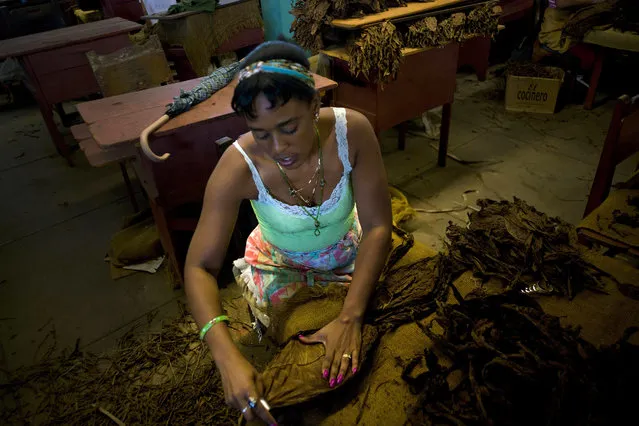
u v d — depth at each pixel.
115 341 1.96
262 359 1.80
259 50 0.93
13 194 3.16
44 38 3.19
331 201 1.21
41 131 4.13
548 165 2.90
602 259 1.35
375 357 1.15
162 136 1.69
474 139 3.28
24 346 1.97
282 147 0.95
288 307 1.30
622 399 0.91
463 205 2.59
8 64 3.26
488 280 1.34
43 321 2.09
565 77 3.64
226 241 1.22
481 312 1.19
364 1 2.28
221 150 1.76
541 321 1.12
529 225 1.46
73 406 1.70
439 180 2.84
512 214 1.51
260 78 0.86
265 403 1.00
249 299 1.46
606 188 1.72
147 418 1.63
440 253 1.42
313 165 1.15
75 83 3.19
